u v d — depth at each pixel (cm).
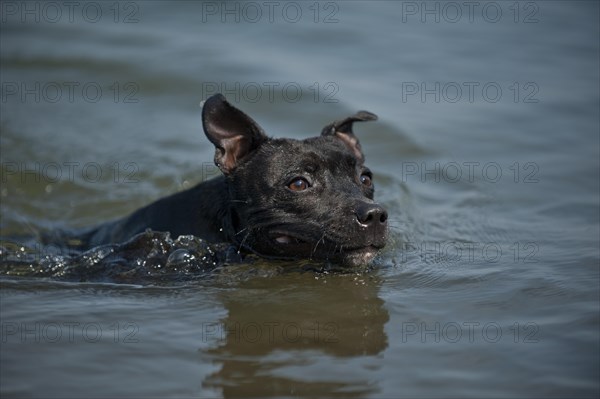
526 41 2755
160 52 2605
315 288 1323
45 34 2738
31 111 2294
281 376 1026
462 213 1744
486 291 1305
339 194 1401
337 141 1515
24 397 975
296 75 2442
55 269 1408
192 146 2125
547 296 1273
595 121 2205
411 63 2581
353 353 1091
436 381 1011
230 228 1474
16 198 1900
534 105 2312
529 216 1703
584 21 2914
